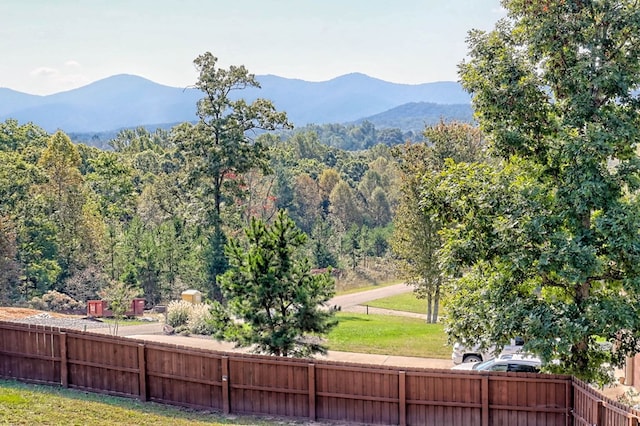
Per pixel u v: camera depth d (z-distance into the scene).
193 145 47.38
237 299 17.06
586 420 12.40
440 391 13.70
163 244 45.97
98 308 37.56
